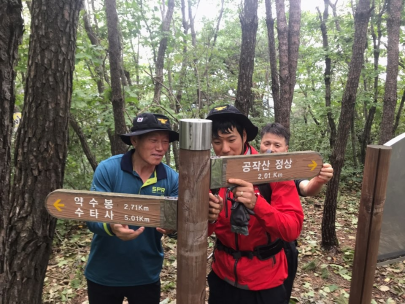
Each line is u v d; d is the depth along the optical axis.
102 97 4.19
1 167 1.23
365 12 3.51
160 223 1.08
